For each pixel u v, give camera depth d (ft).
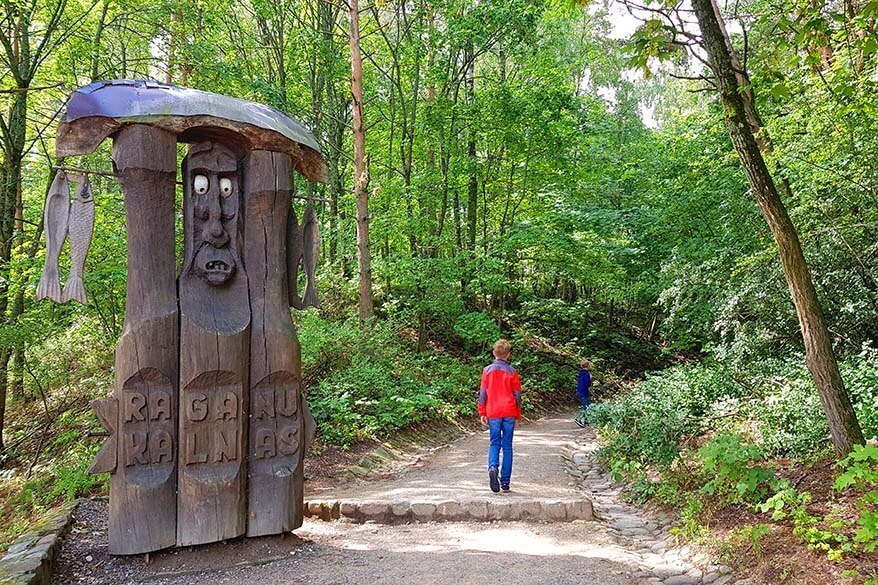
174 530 14.19
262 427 15.40
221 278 15.05
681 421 23.82
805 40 17.16
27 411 40.04
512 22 48.91
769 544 13.88
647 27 17.24
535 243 55.42
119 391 14.01
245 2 60.64
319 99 54.34
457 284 54.95
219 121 14.80
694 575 13.93
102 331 39.88
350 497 21.70
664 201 53.01
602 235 60.23
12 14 34.40
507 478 21.36
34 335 31.50
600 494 23.15
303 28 50.83
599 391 60.90
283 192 15.76
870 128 24.81
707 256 45.42
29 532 14.48
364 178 41.19
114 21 42.11
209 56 44.14
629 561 14.71
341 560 14.61
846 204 27.27
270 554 14.84
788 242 16.79
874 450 11.88
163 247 14.51
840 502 15.03
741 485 15.90
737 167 38.99
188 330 14.47
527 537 16.62
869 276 27.02
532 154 55.11
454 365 50.21
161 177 14.34
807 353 17.08
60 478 22.84
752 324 30.73
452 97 60.70
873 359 23.56
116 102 14.07
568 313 68.28
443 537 16.69
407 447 32.40
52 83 41.55
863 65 23.52
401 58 56.44
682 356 71.20
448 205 61.26
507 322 67.82
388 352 40.06
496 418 21.44
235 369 14.84
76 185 14.16
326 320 40.88
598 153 71.15
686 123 52.01
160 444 14.15
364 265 41.01
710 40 17.21
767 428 22.86
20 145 37.09
